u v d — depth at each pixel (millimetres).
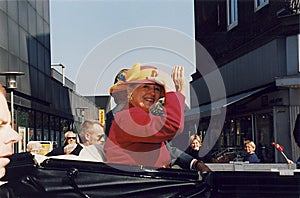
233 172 2029
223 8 10344
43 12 7008
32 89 5449
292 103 9164
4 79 4672
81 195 1896
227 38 10523
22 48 6320
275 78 9375
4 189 1868
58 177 1907
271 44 9758
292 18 9258
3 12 6594
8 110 1584
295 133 5094
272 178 2010
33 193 1896
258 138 9164
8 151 1572
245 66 10250
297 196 1987
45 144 2490
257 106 9789
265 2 10031
